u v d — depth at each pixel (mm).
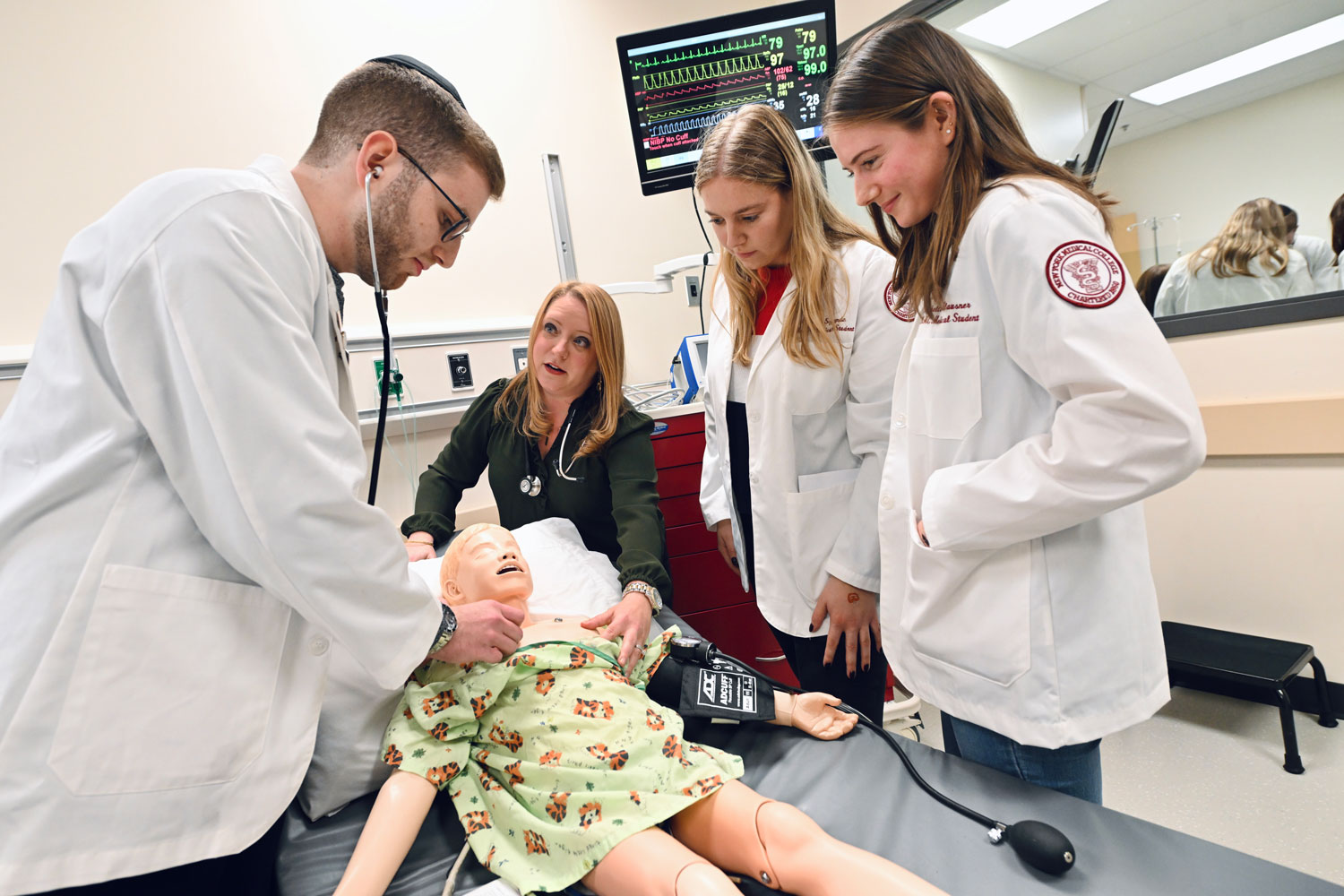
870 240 1325
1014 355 808
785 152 1185
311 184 875
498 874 839
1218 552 2107
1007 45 2502
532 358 1549
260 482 688
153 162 1883
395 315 2227
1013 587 829
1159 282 2291
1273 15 2004
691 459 2023
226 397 673
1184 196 2238
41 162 1755
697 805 861
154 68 1881
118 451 697
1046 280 739
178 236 679
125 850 674
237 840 736
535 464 1624
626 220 2631
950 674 907
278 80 2041
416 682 1040
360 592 769
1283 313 1932
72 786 644
